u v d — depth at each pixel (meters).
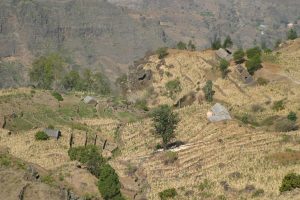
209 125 137.00
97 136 136.62
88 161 100.88
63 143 121.62
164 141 124.81
